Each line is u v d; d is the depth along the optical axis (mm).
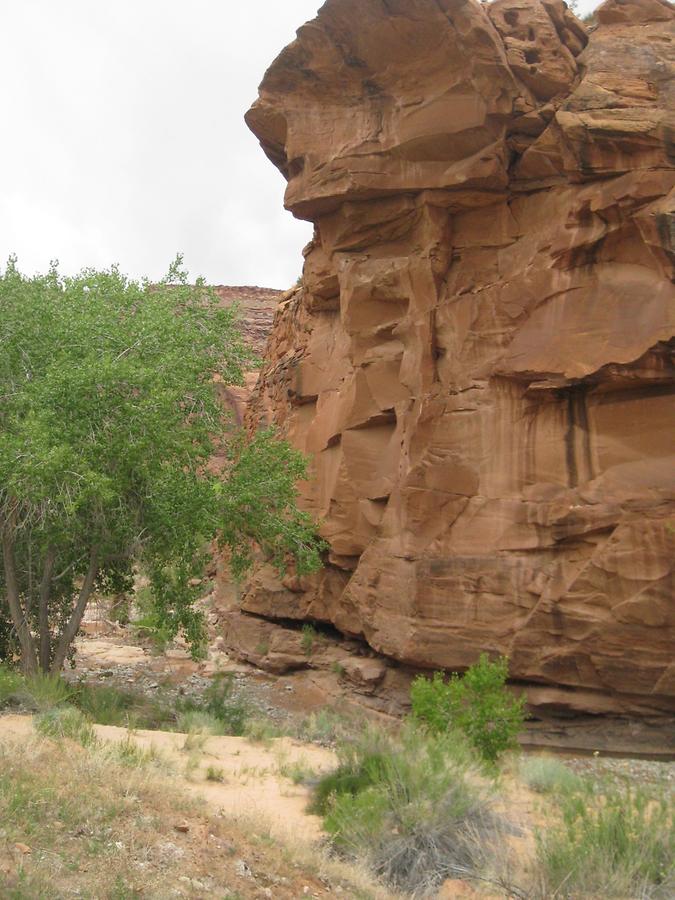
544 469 14312
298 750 10125
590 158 13836
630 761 11758
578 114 13828
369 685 16562
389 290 17062
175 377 13625
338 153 16672
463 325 15719
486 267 15922
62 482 11828
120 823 5660
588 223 14047
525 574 14055
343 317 18000
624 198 13391
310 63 16766
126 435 12484
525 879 5684
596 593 13156
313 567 16031
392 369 17250
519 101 14727
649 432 13461
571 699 13398
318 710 16094
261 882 5340
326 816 6871
